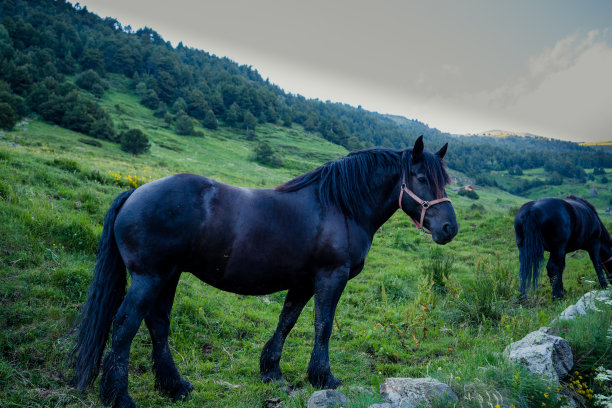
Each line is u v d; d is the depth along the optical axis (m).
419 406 2.47
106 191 8.34
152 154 62.47
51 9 181.50
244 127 131.25
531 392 2.72
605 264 7.41
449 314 5.34
